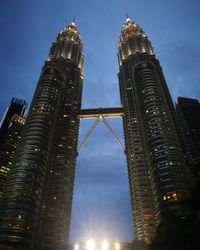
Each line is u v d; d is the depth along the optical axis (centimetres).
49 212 14488
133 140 18525
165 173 13362
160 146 14688
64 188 15975
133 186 16475
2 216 11900
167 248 4712
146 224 14375
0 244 11000
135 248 12562
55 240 13512
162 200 12575
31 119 16512
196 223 4088
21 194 12600
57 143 18150
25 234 11531
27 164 13825
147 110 17238
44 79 19950
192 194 4053
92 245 12531
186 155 18738
